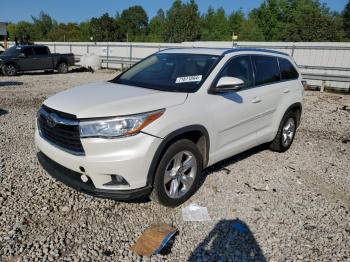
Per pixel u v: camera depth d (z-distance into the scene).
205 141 3.98
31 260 2.94
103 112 3.28
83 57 21.16
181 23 49.97
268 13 54.81
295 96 5.71
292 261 3.06
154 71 4.59
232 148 4.50
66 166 3.46
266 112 5.07
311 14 40.75
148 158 3.34
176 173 3.74
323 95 13.27
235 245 3.25
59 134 3.49
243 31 59.47
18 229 3.37
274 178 4.81
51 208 3.78
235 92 4.43
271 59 5.35
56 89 12.72
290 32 41.09
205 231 3.46
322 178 4.91
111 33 67.31
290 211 3.91
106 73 20.53
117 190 3.34
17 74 18.88
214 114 4.02
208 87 4.05
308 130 7.67
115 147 3.23
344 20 50.72
